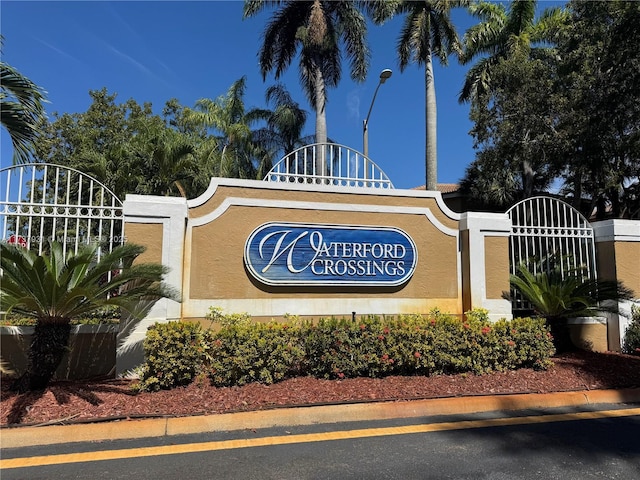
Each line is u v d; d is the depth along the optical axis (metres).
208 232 8.06
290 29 20.67
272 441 5.00
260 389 6.18
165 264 7.36
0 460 4.51
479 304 9.07
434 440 5.07
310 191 8.70
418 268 9.14
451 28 20.50
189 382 6.36
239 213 8.27
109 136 23.38
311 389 6.24
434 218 9.36
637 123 13.35
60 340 6.14
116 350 7.05
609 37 12.44
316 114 20.50
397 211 9.14
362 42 20.36
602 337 9.96
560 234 9.96
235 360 6.24
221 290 8.02
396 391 6.36
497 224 9.38
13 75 7.48
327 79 20.84
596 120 14.01
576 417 5.98
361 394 6.19
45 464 4.40
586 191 20.41
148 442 4.97
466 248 9.30
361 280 8.73
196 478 4.10
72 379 7.05
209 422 5.32
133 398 5.86
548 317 9.24
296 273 8.38
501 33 22.09
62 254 6.98
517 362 7.52
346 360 6.70
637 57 11.30
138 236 7.33
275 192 8.50
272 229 8.35
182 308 7.71
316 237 8.60
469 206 23.92
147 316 7.14
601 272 10.14
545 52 19.95
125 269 6.43
